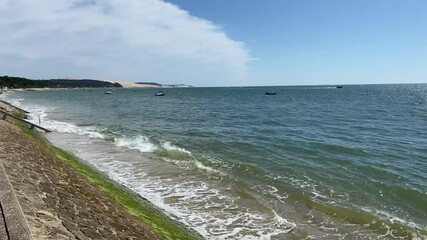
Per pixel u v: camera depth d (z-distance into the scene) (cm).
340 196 1346
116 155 1991
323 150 2273
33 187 844
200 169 1698
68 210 769
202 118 4550
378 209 1223
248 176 1603
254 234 1018
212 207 1215
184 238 936
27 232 544
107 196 1109
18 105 6475
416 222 1116
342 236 1014
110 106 7075
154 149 2172
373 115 5122
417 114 5247
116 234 752
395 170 1761
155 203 1238
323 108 6675
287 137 2858
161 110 6006
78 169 1459
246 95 13938
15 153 1198
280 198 1313
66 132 2862
